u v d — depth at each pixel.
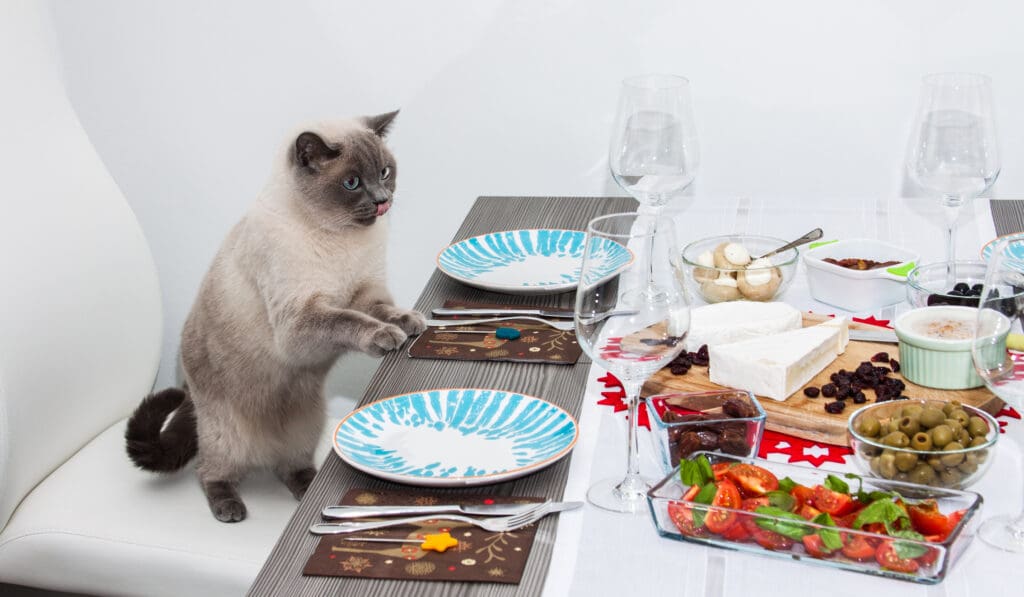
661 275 0.95
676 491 0.93
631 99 1.53
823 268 1.39
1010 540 0.88
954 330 1.15
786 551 0.87
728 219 1.70
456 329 1.40
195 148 2.43
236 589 1.51
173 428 1.80
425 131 2.32
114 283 1.87
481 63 2.24
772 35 2.09
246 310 1.67
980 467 0.93
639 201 1.74
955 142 1.33
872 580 0.84
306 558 0.92
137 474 1.74
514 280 1.54
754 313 1.27
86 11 2.33
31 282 1.69
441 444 1.10
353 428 1.13
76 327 1.77
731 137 2.19
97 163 1.90
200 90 2.37
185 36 2.32
